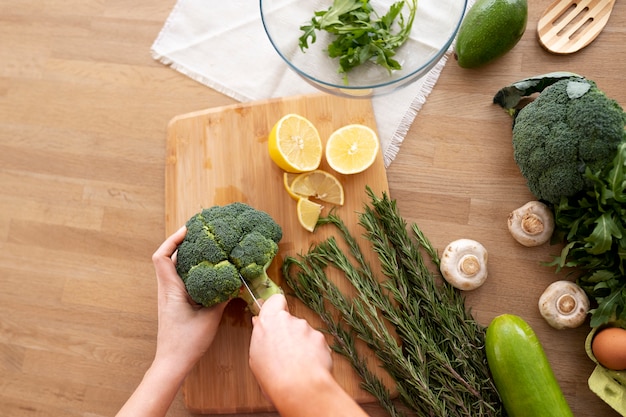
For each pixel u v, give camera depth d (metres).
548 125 0.76
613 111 0.73
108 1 0.89
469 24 0.79
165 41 0.88
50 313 0.88
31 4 0.90
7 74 0.90
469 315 0.80
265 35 0.87
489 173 0.83
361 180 0.84
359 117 0.84
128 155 0.88
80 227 0.88
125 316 0.87
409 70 0.80
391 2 0.79
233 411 0.83
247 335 0.83
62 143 0.89
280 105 0.85
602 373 0.78
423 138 0.84
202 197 0.85
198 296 0.77
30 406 0.87
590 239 0.75
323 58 0.81
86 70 0.89
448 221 0.84
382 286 0.82
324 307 0.82
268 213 0.84
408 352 0.81
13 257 0.89
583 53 0.83
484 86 0.84
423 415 0.79
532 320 0.82
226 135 0.85
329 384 0.63
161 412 0.78
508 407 0.76
